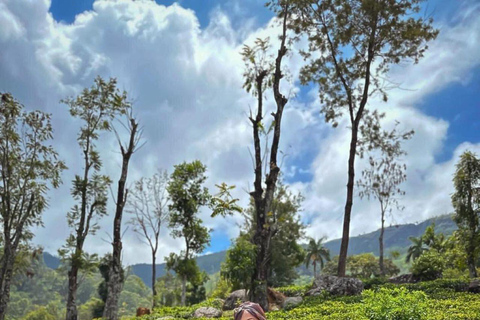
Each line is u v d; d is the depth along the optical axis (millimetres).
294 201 49125
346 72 32219
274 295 24922
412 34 29516
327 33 31156
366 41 31094
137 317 27078
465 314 15102
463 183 40156
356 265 84188
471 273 38875
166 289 54281
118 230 26391
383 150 37406
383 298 12797
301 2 28859
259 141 25047
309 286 27797
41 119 32062
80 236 31781
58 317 142125
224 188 14508
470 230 39594
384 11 29266
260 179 24641
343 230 27359
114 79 34062
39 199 31547
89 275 32438
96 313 53188
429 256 27109
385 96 32562
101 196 33062
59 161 32531
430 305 17531
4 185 30875
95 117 34156
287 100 26031
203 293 54562
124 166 27375
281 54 26906
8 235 30453
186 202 38594
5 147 31094
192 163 39812
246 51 26734
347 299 21172
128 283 175375
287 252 52125
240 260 23125
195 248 38406
